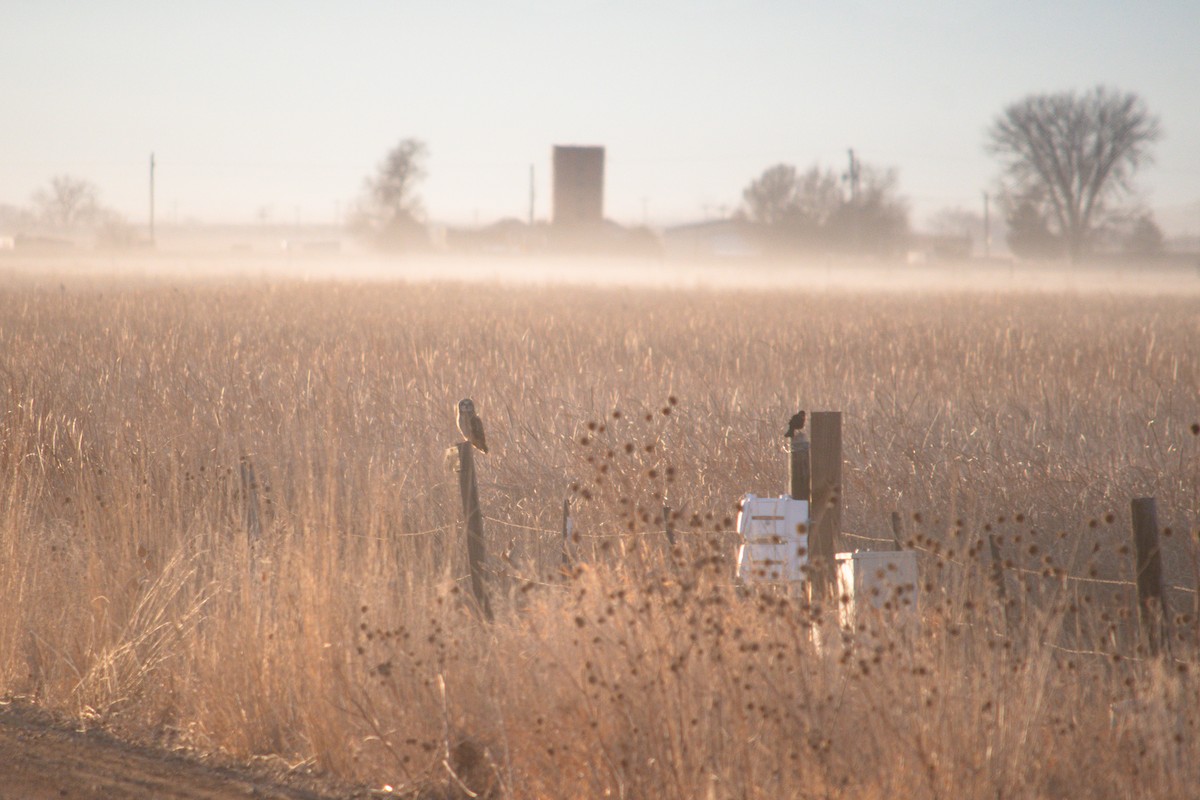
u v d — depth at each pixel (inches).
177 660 277.6
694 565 226.8
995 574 256.7
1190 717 207.2
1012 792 190.1
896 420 479.5
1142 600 244.1
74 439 432.5
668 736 205.2
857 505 393.7
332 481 326.0
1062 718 211.8
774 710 202.4
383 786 230.5
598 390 588.7
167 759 244.8
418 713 235.9
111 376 568.7
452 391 564.7
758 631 229.9
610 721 212.8
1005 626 240.7
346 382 560.7
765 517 281.9
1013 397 577.6
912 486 396.8
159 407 491.5
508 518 390.9
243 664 255.8
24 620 291.9
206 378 588.4
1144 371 698.8
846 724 209.2
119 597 295.1
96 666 269.7
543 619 254.2
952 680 213.6
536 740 221.9
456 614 272.4
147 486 358.3
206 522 335.6
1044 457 421.4
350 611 262.8
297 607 262.5
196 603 289.9
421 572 319.6
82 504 348.5
